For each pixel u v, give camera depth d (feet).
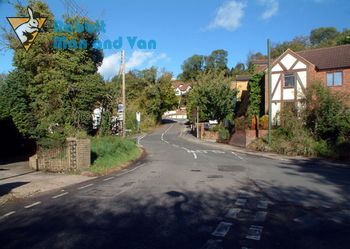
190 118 204.23
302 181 47.39
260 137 107.76
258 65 165.58
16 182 44.39
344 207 32.04
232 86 180.24
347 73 111.55
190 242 21.95
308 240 22.67
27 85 83.05
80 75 84.48
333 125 83.76
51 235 23.32
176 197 35.58
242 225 25.89
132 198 35.04
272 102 121.90
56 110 81.35
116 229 24.62
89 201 33.71
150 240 22.31
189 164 68.39
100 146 67.72
